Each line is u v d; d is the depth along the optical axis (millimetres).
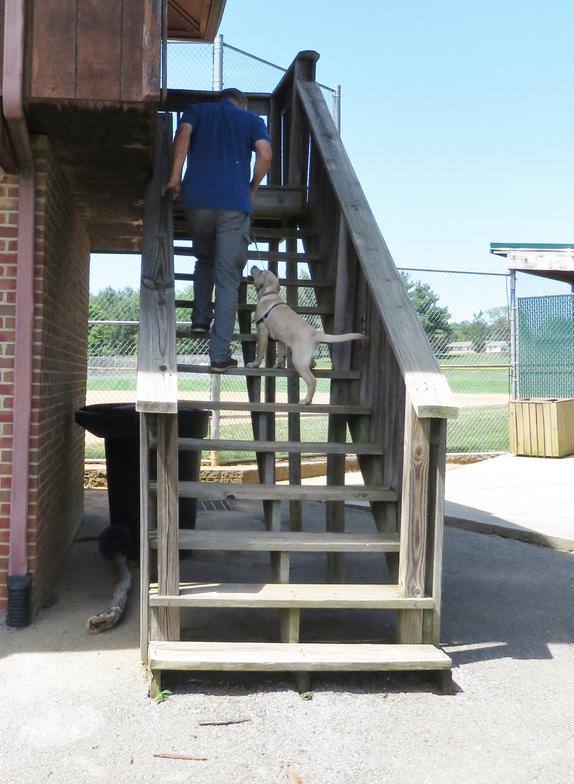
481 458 11562
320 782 2775
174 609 3697
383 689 3555
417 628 3799
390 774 2842
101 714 3242
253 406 4570
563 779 2830
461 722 3258
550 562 6016
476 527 7109
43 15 3822
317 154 6367
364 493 4227
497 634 4336
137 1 3855
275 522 4359
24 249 4309
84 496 8055
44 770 2816
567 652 4074
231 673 3658
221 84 8438
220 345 4797
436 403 3678
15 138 4027
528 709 3391
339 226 5566
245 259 4965
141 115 3967
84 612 4520
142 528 3693
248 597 3691
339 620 4543
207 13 7535
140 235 6844
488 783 2795
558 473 10055
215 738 3072
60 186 4898
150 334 4074
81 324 6641
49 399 4773
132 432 5434
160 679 3479
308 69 6961
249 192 4965
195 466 5797
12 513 4328
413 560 3814
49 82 3805
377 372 4723
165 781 2764
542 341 12016
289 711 3312
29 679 3572
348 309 5398
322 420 13430
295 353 4867
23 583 4238
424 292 11375
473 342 11680
